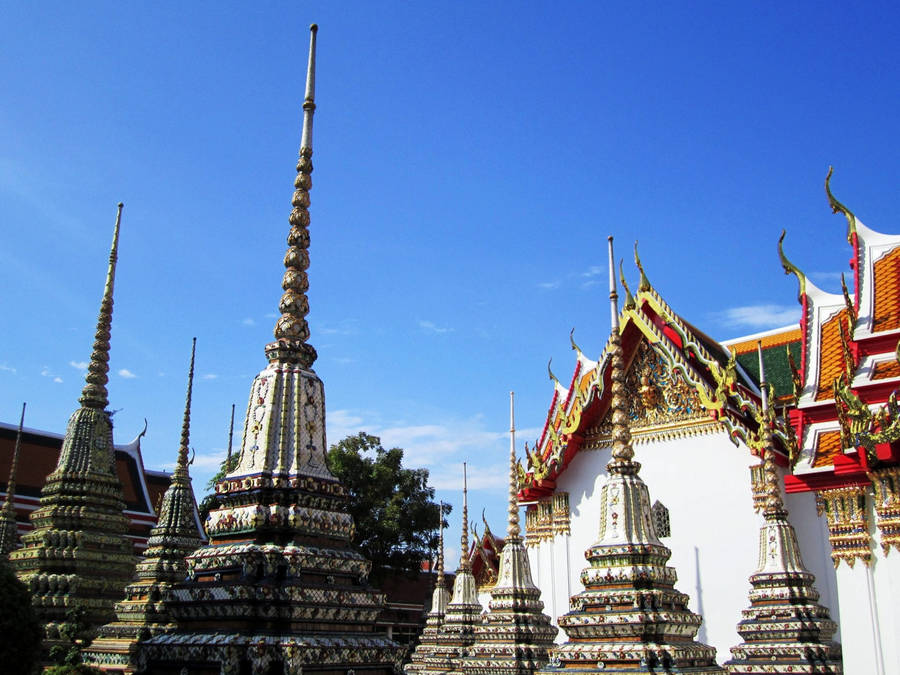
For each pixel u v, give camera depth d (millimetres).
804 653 17938
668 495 24859
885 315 14234
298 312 9617
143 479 38656
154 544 16094
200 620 8242
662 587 14094
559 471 27531
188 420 17562
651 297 26766
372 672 8242
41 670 12547
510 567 21688
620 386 15719
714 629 22891
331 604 8227
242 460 8953
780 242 17312
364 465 46812
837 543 14578
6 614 10992
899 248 15164
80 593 16281
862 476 14438
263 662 7297
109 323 19562
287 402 9055
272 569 8047
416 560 46375
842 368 15445
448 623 27172
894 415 12383
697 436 24906
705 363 25172
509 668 20250
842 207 15977
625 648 13250
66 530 17125
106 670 13953
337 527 8867
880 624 13781
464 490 29203
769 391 21953
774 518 20062
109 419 18984
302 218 9891
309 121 10180
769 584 19297
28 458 37156
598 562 14562
